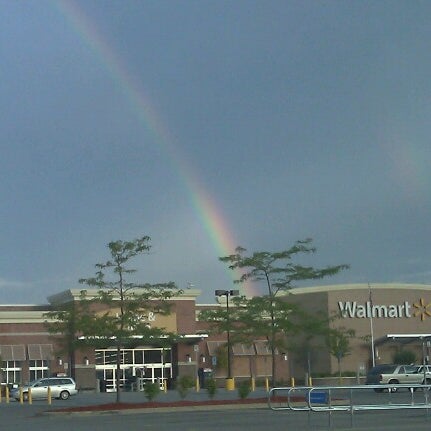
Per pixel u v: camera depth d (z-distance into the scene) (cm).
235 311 4197
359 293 7381
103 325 3453
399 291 7581
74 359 6544
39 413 3356
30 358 6519
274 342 3972
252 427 2305
